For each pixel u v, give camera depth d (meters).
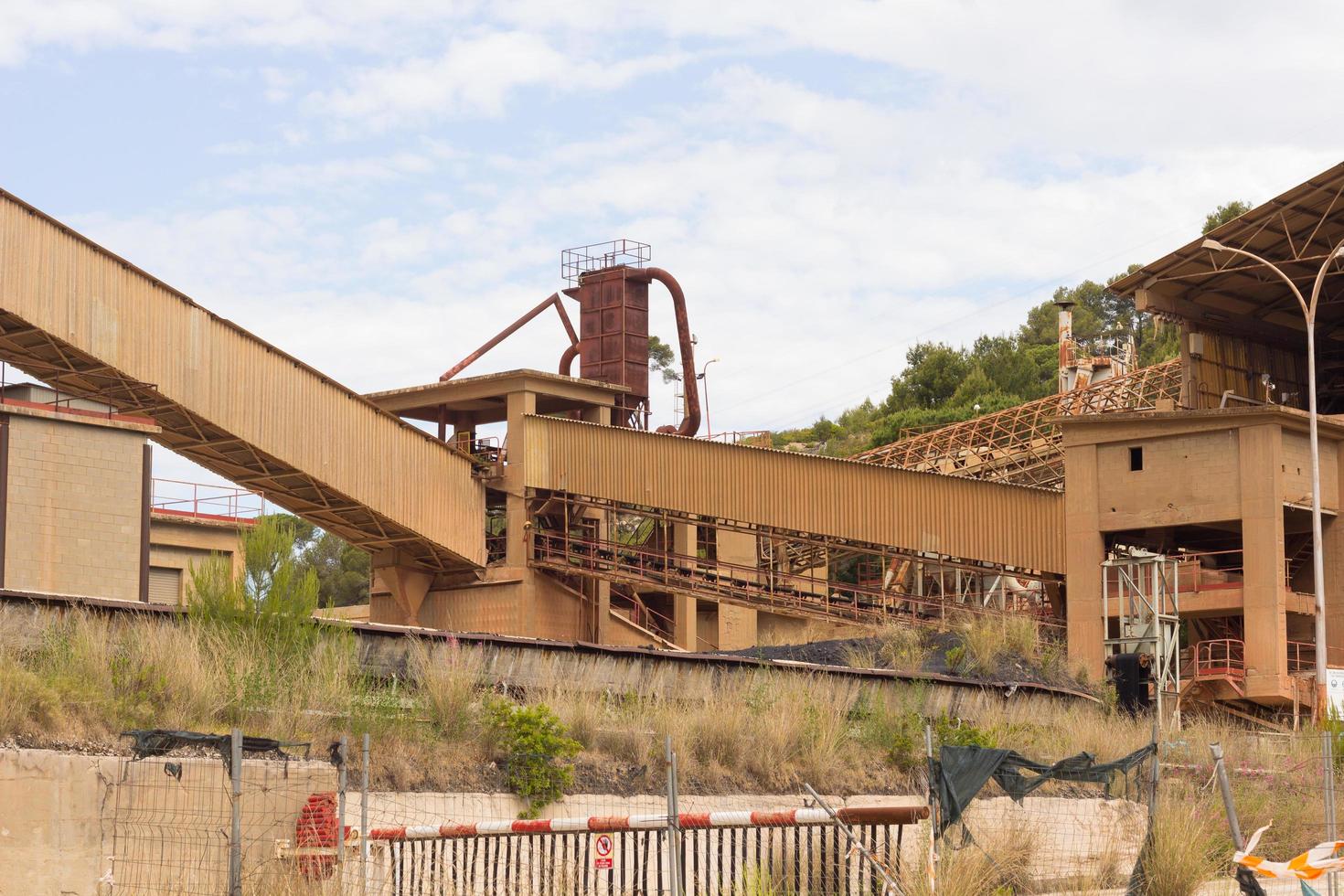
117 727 15.44
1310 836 21.17
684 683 25.06
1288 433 40.31
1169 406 57.25
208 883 14.00
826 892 14.52
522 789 17.66
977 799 19.12
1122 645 38.59
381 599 54.28
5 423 29.66
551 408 57.09
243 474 45.78
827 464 46.84
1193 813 18.25
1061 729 26.89
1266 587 38.91
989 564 44.62
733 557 56.53
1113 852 18.39
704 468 48.94
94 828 13.64
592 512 54.16
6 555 29.27
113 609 19.34
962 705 28.11
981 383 100.50
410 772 17.08
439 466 50.06
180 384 40.91
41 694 14.77
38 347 38.72
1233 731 30.72
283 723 17.17
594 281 63.06
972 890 13.89
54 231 37.84
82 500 30.55
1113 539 43.28
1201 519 40.25
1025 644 36.41
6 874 13.05
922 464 59.34
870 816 13.13
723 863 16.80
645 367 62.59
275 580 20.27
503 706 18.94
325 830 14.83
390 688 20.44
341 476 46.09
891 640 35.88
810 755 20.89
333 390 45.91
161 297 40.50
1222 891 16.47
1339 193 43.78
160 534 44.25
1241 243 46.41
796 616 48.09
